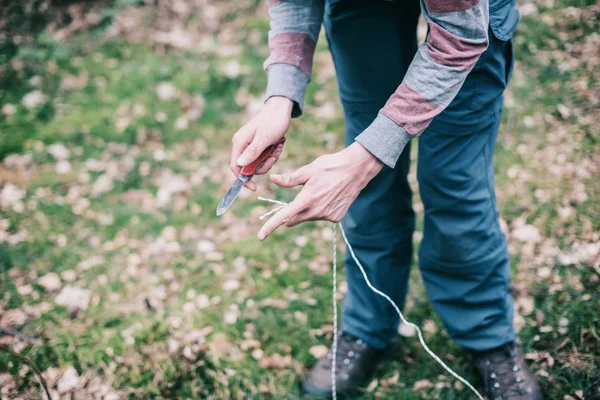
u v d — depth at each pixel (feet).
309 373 5.56
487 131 4.32
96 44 11.49
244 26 11.50
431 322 5.98
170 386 5.63
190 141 9.16
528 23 9.67
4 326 6.38
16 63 11.04
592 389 4.99
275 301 6.51
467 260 4.64
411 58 4.37
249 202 7.97
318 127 9.00
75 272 7.09
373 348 5.43
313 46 4.16
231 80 10.15
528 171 7.49
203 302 6.59
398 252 5.11
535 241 6.57
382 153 3.55
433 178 4.36
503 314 4.92
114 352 5.99
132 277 7.00
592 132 7.81
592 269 6.07
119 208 8.02
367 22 4.13
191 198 8.09
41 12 11.96
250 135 3.94
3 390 5.61
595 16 9.61
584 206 6.82
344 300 5.51
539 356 5.39
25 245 7.49
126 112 9.77
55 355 5.99
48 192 8.38
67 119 9.71
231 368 5.75
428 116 3.48
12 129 9.55
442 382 5.38
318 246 7.17
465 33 3.28
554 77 8.79
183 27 11.77
